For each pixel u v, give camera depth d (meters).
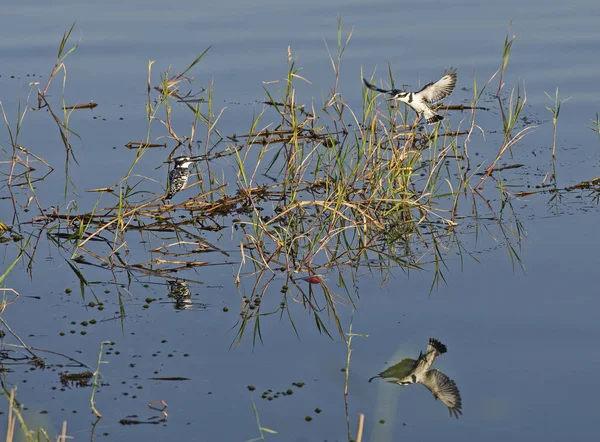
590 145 18.06
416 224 14.77
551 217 14.74
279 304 11.93
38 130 18.94
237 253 13.76
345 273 12.93
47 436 8.54
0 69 22.06
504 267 12.89
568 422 8.94
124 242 13.81
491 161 17.50
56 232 14.55
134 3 27.44
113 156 17.70
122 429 8.87
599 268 12.69
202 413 9.20
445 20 25.45
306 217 15.12
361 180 16.41
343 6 27.02
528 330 10.91
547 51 22.77
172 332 11.07
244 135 18.72
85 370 10.05
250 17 25.86
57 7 27.05
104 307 11.79
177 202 15.81
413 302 11.88
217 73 21.75
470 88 21.08
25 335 10.91
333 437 8.75
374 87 17.22
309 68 21.81
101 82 21.53
